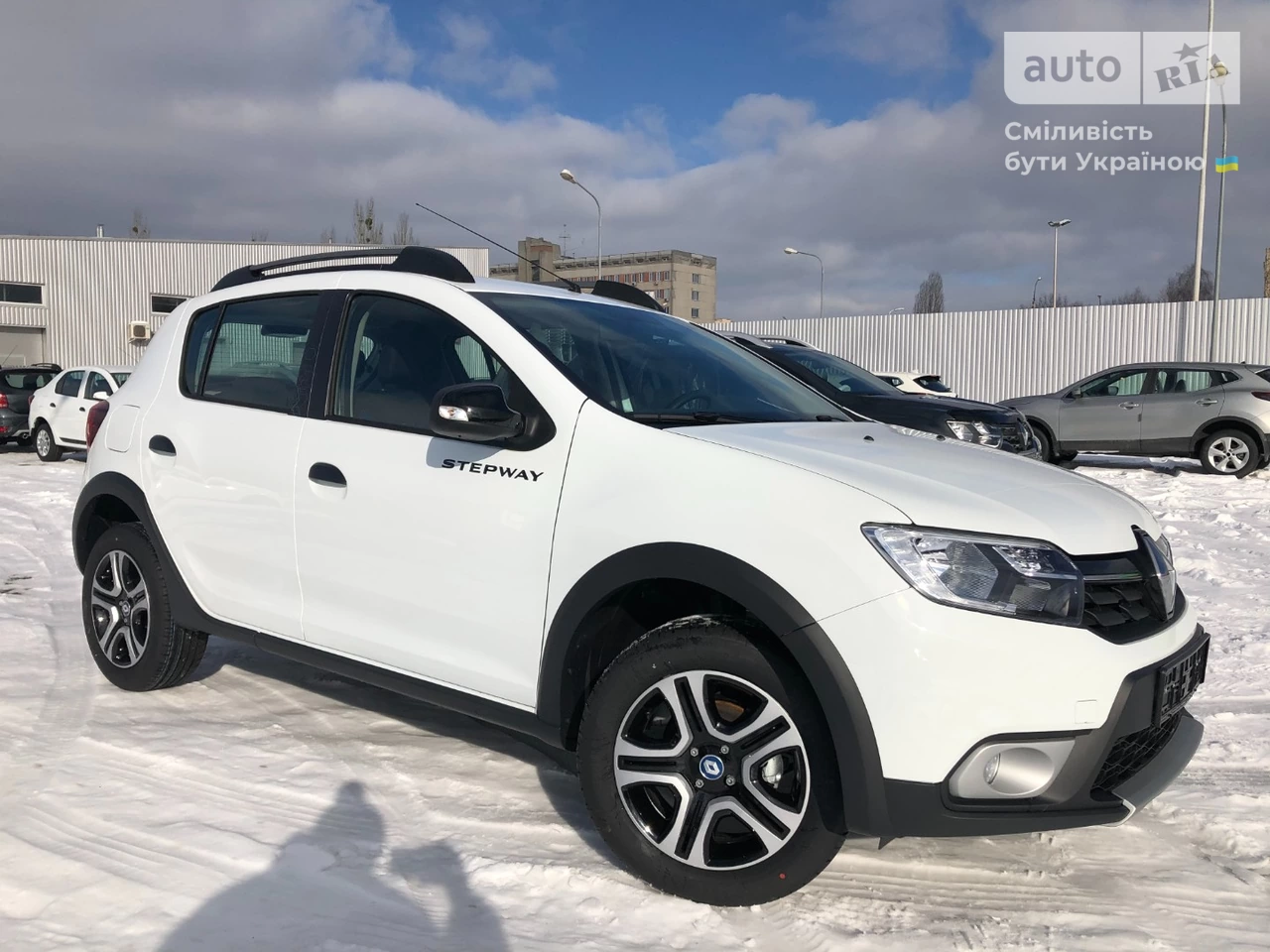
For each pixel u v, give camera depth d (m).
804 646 2.33
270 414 3.54
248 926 2.41
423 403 3.16
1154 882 2.74
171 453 3.83
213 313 3.97
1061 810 2.30
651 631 2.64
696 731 2.54
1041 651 2.25
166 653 3.97
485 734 3.77
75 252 31.06
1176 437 13.66
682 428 2.77
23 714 3.87
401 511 3.07
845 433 3.07
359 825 2.97
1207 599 6.02
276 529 3.43
